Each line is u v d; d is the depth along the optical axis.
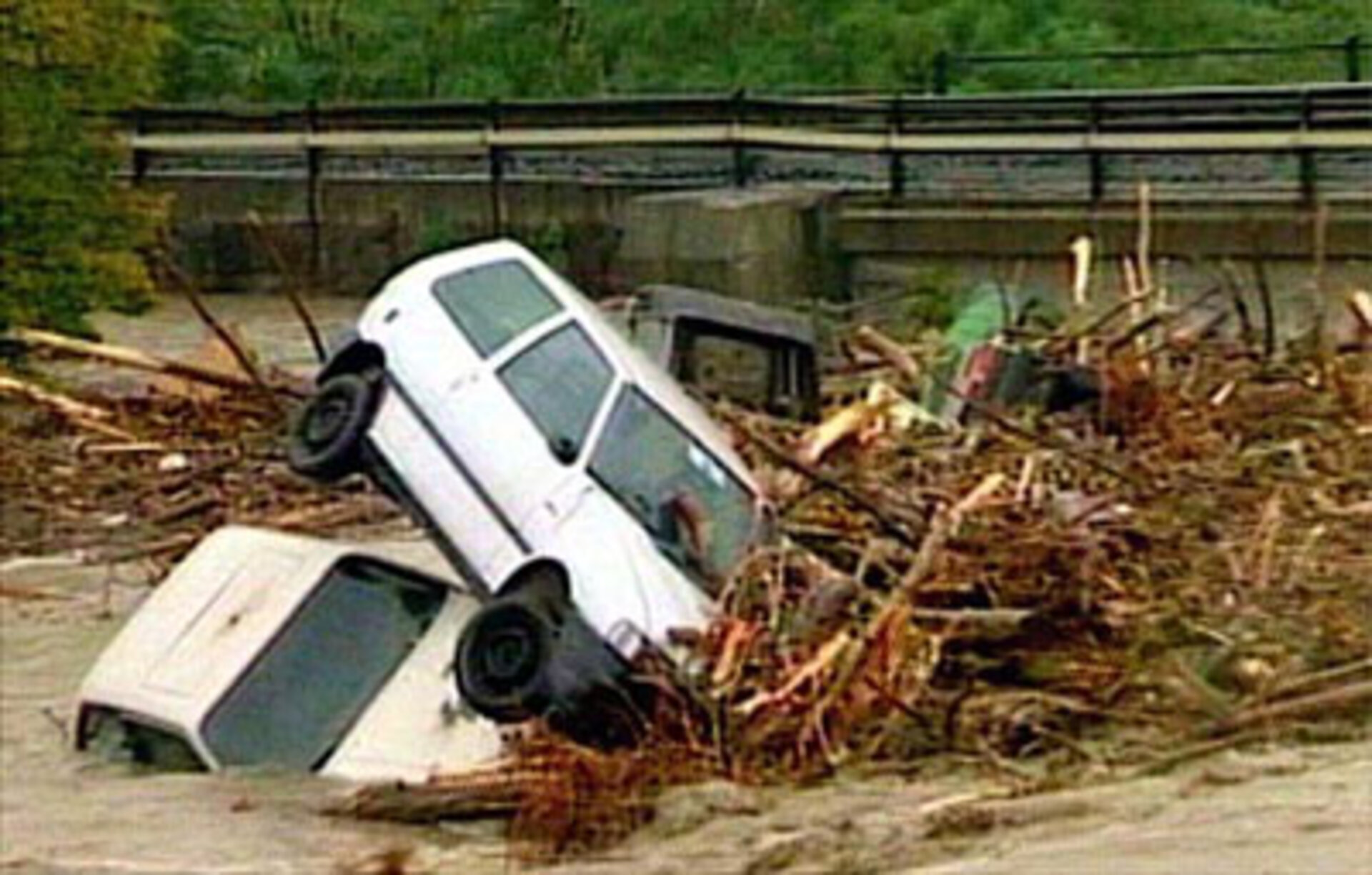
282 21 84.38
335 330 55.97
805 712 22.08
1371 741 20.34
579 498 23.62
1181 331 39.88
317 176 64.81
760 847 18.16
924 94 70.06
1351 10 75.94
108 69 52.03
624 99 66.31
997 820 17.77
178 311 60.59
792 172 60.38
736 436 28.83
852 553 26.22
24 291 49.81
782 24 81.62
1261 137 54.81
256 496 36.56
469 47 84.88
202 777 22.28
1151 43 76.38
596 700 22.34
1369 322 38.44
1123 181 55.94
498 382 24.19
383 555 26.25
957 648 23.19
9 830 20.38
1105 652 23.09
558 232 62.03
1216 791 17.73
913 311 51.78
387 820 20.62
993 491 27.47
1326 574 24.98
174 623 24.00
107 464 39.38
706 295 36.12
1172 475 29.58
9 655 28.88
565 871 18.34
